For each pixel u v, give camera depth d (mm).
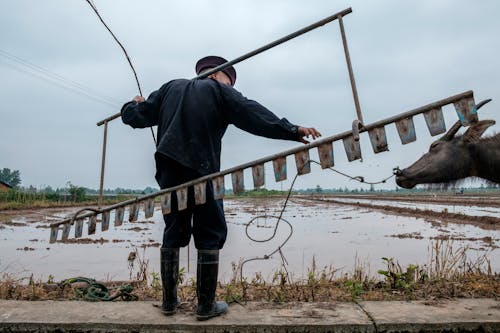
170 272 3229
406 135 2822
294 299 3914
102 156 3904
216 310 3221
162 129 3223
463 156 4289
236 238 12195
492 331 3049
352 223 17562
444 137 4434
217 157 3273
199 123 3100
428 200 47125
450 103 2748
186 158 3062
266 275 6559
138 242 11258
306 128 2975
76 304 3549
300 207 34156
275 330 3027
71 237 12453
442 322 3057
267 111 3092
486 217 17594
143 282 5164
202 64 3721
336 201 48406
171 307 3238
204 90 3162
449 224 16719
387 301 3676
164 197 3152
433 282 4500
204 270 3119
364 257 8594
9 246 10445
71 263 7980
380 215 22719
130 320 3127
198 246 3188
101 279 6465
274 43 3369
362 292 4141
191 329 3033
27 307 3451
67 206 35000
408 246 10328
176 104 3172
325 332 3029
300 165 3025
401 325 3051
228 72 3676
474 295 3963
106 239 11961
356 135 2791
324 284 4656
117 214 3445
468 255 8922
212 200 3133
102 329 3070
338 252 9312
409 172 4410
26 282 6176
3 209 28766
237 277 6312
